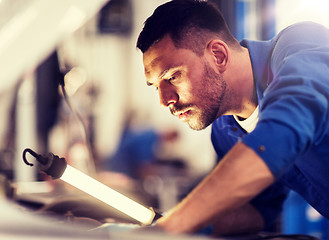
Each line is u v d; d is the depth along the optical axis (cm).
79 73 221
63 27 122
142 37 102
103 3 139
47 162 89
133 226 106
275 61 102
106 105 570
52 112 198
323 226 212
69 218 106
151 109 590
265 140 77
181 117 104
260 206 133
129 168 424
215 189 78
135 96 598
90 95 428
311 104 81
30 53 112
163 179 349
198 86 102
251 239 110
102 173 313
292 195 207
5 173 172
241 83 108
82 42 536
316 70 89
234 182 77
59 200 125
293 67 89
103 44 569
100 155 439
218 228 121
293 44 99
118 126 573
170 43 100
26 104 191
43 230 72
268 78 107
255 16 204
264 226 132
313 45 98
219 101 105
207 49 104
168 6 103
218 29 107
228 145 139
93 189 95
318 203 120
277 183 135
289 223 206
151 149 433
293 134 78
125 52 588
